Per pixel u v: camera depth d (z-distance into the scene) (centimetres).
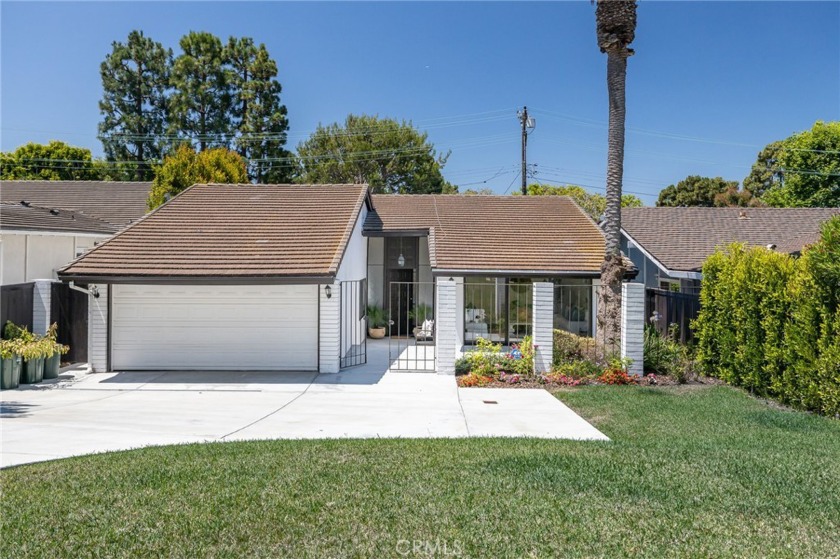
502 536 417
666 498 492
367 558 386
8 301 1179
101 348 1300
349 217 1555
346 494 504
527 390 1097
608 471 567
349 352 1546
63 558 387
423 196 2325
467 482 535
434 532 425
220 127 3912
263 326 1330
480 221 1967
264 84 4003
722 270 1138
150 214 1545
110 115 3975
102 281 1209
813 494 504
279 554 391
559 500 488
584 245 1741
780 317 948
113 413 897
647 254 1983
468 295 1711
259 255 1306
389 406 960
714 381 1156
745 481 537
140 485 531
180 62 3875
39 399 1010
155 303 1326
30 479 552
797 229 2158
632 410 897
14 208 1808
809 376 873
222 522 443
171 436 754
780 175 4438
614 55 1285
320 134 3972
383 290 2052
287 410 929
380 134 3894
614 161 1280
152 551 396
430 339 1891
